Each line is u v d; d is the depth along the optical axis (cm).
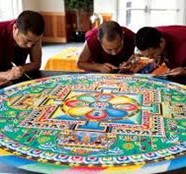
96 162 96
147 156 98
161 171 91
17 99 150
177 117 128
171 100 148
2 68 200
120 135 113
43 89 165
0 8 655
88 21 783
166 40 197
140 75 192
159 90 162
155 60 215
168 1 716
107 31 191
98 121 125
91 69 214
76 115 131
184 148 103
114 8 737
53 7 767
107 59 221
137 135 113
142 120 126
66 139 110
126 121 125
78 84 174
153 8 728
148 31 185
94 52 220
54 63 343
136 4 732
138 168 92
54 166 94
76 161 96
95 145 106
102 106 141
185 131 115
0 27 190
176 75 188
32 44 177
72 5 766
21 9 704
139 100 148
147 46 183
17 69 187
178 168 92
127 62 222
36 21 165
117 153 101
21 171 92
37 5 774
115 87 168
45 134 114
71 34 805
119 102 146
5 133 115
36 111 136
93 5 754
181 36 200
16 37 176
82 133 115
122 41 201
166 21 730
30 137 112
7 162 96
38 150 103
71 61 338
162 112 134
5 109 138
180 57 199
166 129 117
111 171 91
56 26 779
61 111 136
